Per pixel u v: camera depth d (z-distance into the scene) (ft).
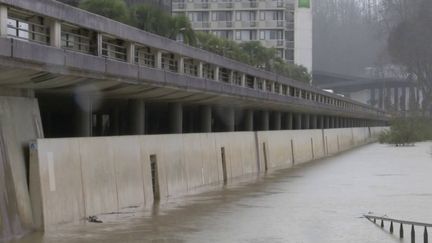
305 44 355.56
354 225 57.11
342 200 75.15
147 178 69.51
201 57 92.68
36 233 47.88
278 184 93.61
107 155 60.44
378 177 107.04
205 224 55.93
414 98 426.92
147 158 69.92
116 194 61.72
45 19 53.16
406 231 54.54
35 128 54.34
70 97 73.05
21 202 47.52
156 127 119.85
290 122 176.55
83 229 50.62
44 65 49.96
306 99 173.37
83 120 74.18
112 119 105.70
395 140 247.50
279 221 58.70
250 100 118.11
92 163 57.36
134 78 67.92
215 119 129.39
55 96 71.26
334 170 122.11
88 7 124.36
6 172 46.39
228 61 106.01
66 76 54.70
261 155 120.67
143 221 56.34
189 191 81.82
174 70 85.66
